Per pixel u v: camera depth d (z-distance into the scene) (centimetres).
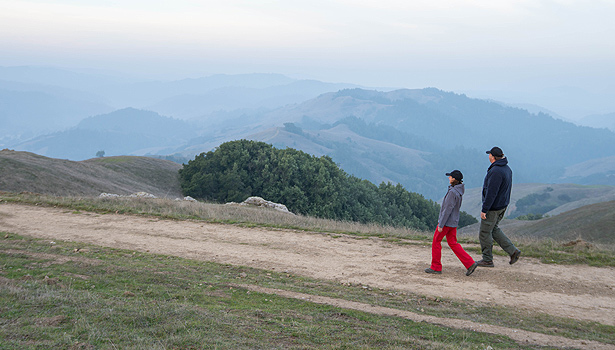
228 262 840
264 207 2564
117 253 865
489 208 766
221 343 409
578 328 543
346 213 5591
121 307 502
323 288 677
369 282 720
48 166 5312
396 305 603
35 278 638
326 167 6109
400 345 439
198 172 5684
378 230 1220
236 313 522
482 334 502
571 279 729
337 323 509
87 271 694
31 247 890
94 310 484
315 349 415
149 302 541
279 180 5625
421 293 665
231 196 5441
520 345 473
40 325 436
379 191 7069
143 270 719
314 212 5150
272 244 1002
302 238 1069
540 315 580
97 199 1677
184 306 524
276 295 621
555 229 5719
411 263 835
